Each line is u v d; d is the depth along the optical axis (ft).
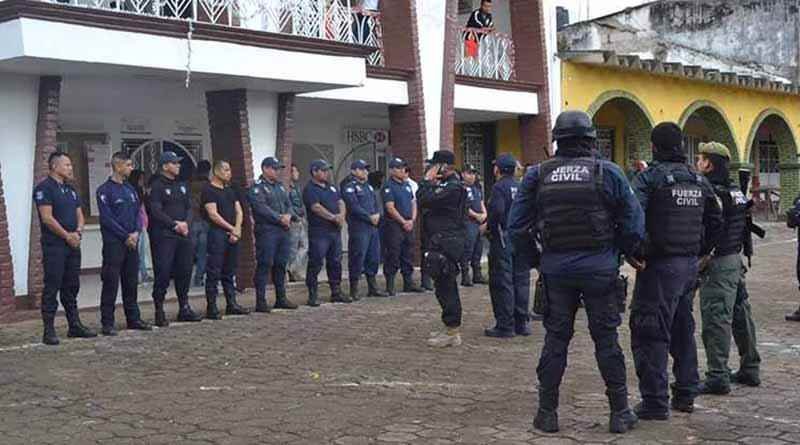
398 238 43.62
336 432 20.74
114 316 35.27
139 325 34.12
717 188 23.34
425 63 54.75
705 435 20.30
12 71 36.83
